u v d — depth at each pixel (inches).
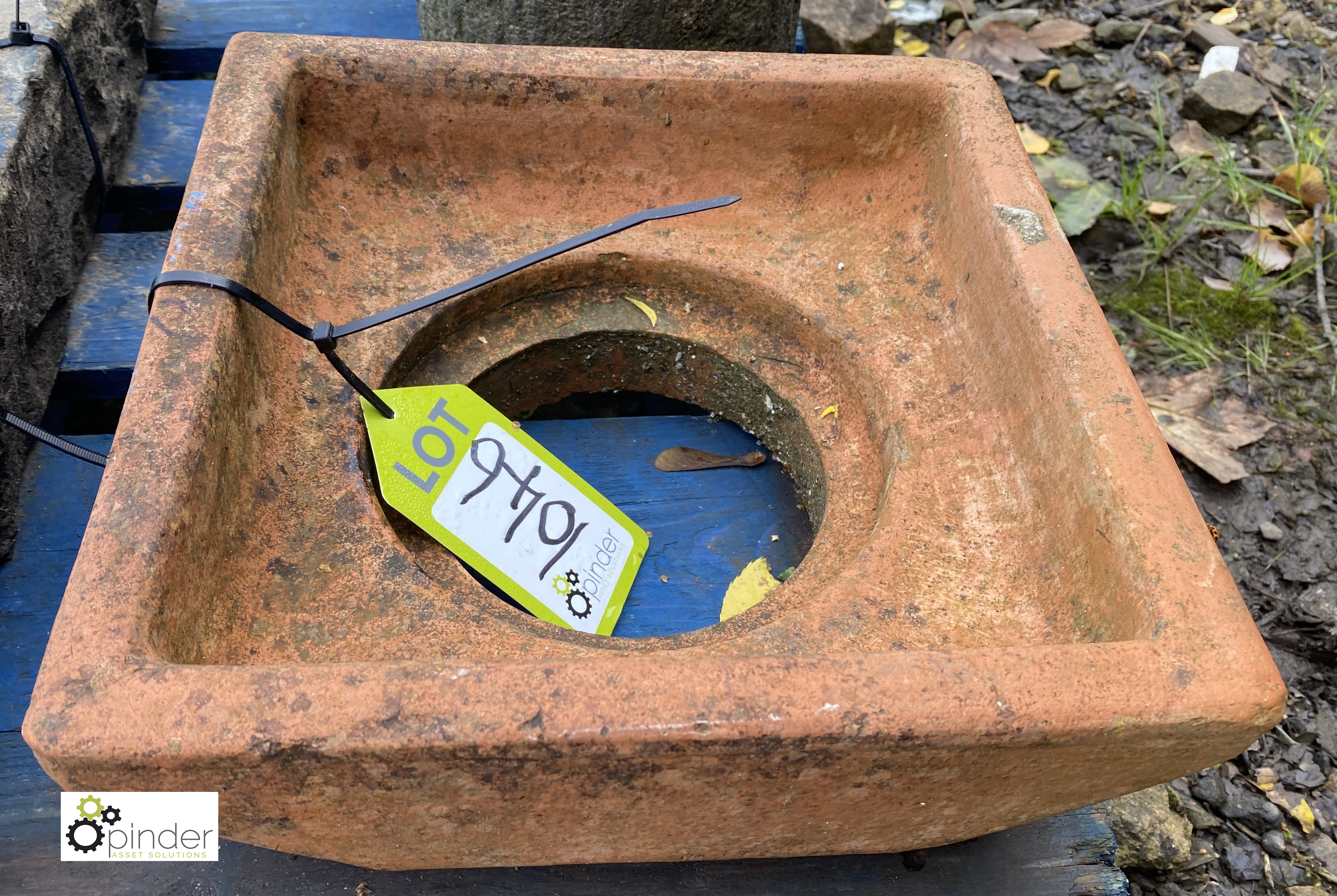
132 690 23.1
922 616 32.6
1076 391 32.0
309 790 24.4
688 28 53.6
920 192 44.1
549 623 34.6
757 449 51.3
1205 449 63.9
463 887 35.6
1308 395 68.0
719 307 46.4
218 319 31.1
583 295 46.3
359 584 32.7
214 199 34.1
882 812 28.6
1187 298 73.4
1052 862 38.3
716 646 31.7
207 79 69.9
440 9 54.8
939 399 39.1
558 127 43.8
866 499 39.9
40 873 34.9
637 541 45.4
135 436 27.8
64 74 49.7
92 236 54.8
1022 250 36.3
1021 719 24.2
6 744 38.1
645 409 61.9
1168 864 46.7
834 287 43.9
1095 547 29.9
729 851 31.7
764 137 44.8
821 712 23.8
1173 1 97.4
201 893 34.8
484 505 38.9
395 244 42.7
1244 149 84.1
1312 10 96.3
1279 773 51.7
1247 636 26.0
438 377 42.9
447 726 23.1
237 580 31.4
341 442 35.9
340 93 41.1
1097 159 83.3
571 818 27.4
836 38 84.5
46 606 41.8
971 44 92.7
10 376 43.1
